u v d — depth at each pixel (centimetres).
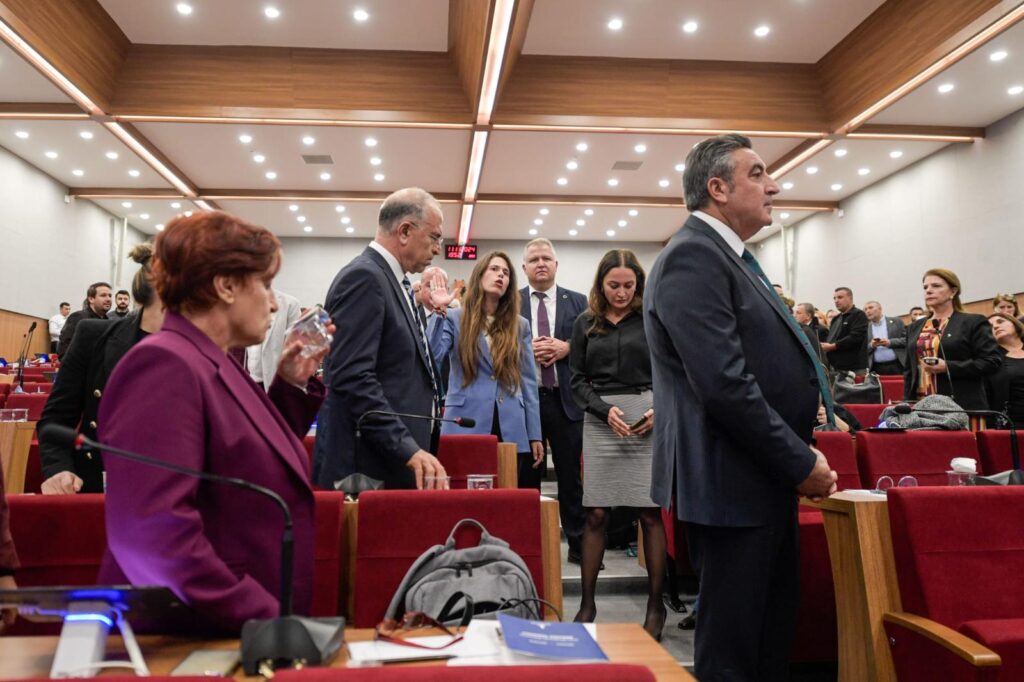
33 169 1294
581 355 320
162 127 1045
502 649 106
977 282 1094
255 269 120
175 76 967
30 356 1313
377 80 984
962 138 1080
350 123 1001
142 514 100
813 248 1551
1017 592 180
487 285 346
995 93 965
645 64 995
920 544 182
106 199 1448
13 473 308
